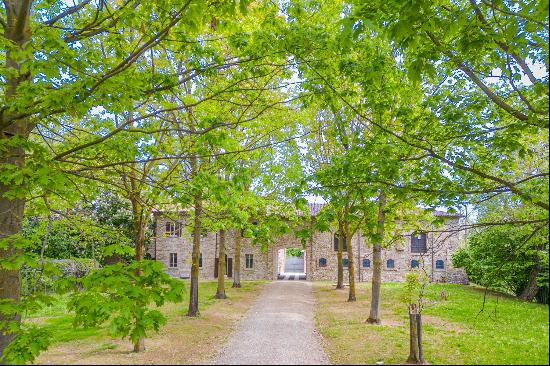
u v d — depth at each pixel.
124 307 5.64
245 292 31.83
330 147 26.17
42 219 14.07
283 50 10.52
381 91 12.80
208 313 21.31
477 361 10.38
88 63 9.15
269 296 29.53
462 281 42.34
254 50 10.83
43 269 6.81
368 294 29.84
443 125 10.97
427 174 9.75
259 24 12.87
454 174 10.45
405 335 15.61
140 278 6.14
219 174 15.51
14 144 8.38
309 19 11.68
